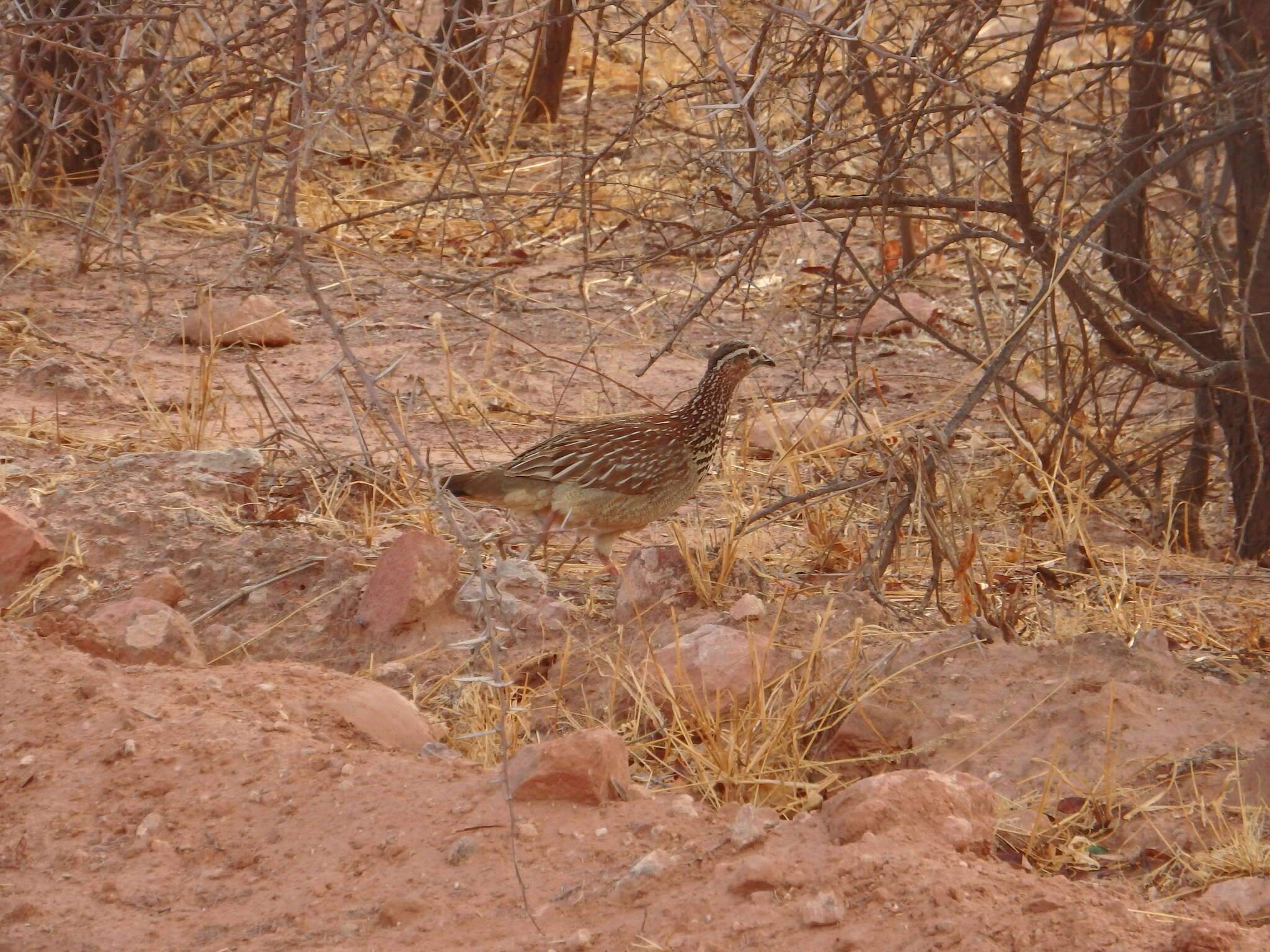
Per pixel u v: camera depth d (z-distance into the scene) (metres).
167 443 12.73
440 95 8.77
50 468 11.93
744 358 10.14
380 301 17.88
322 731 7.54
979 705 8.12
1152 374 10.84
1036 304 9.55
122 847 6.42
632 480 9.90
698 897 5.59
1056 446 12.15
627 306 17.84
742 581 9.90
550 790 6.46
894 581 10.30
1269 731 7.73
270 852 6.32
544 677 9.04
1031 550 11.31
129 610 8.90
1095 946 5.02
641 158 18.98
